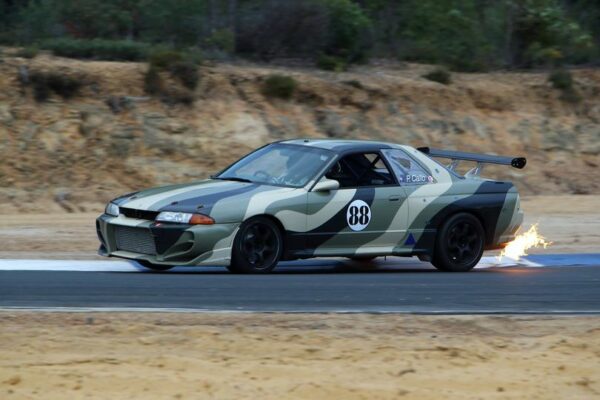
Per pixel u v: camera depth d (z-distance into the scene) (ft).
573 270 115.75
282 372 62.49
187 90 228.63
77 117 213.87
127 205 103.65
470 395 59.36
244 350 68.18
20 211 189.78
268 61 265.13
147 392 57.67
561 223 180.24
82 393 57.26
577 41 310.04
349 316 80.94
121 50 239.30
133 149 212.64
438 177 114.32
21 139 205.57
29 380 59.00
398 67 278.26
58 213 191.31
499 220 116.37
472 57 300.61
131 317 77.92
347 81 252.42
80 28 261.44
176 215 99.50
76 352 66.74
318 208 105.29
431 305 87.40
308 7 267.59
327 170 107.34
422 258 113.29
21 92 214.07
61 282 93.97
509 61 303.89
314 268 114.83
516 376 63.77
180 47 252.62
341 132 239.30
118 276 99.40
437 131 251.39
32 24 255.91
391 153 112.68
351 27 276.00
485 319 81.51
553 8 316.81
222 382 59.72
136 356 65.87
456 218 113.60
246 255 101.96
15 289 89.10
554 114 271.49
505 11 313.94
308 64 266.57
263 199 102.94
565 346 71.72
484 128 258.16
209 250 99.81
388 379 62.03
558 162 255.91
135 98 222.48
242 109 232.12
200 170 214.28
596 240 156.15
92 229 159.74
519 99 272.10
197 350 68.03
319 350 68.44
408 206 110.63
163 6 270.67
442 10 314.76
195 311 80.64
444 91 262.47
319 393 58.08
